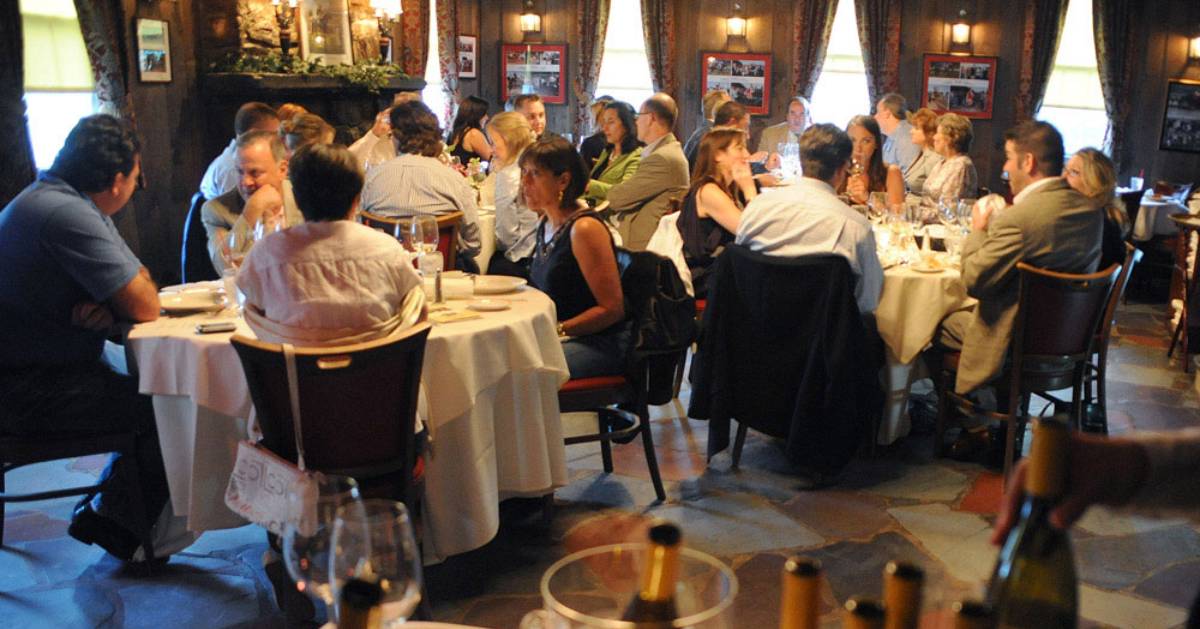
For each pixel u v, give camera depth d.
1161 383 5.59
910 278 4.09
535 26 12.60
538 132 7.92
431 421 2.89
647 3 12.29
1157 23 11.48
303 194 2.58
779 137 8.48
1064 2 11.82
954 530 3.53
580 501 3.78
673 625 0.77
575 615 0.79
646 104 5.79
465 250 5.03
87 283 2.93
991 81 12.20
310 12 8.66
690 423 4.76
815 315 3.72
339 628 0.89
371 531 1.11
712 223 4.70
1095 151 4.01
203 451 2.84
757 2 12.35
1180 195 8.90
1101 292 3.81
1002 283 3.83
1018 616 0.92
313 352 2.40
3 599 2.99
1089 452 0.94
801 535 3.47
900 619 0.74
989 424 4.54
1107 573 3.20
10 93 5.39
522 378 3.18
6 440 2.98
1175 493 0.94
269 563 2.81
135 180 3.14
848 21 12.45
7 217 2.96
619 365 3.61
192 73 7.52
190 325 2.98
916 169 7.22
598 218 3.54
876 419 4.26
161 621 2.88
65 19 6.17
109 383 3.04
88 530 3.13
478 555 3.31
